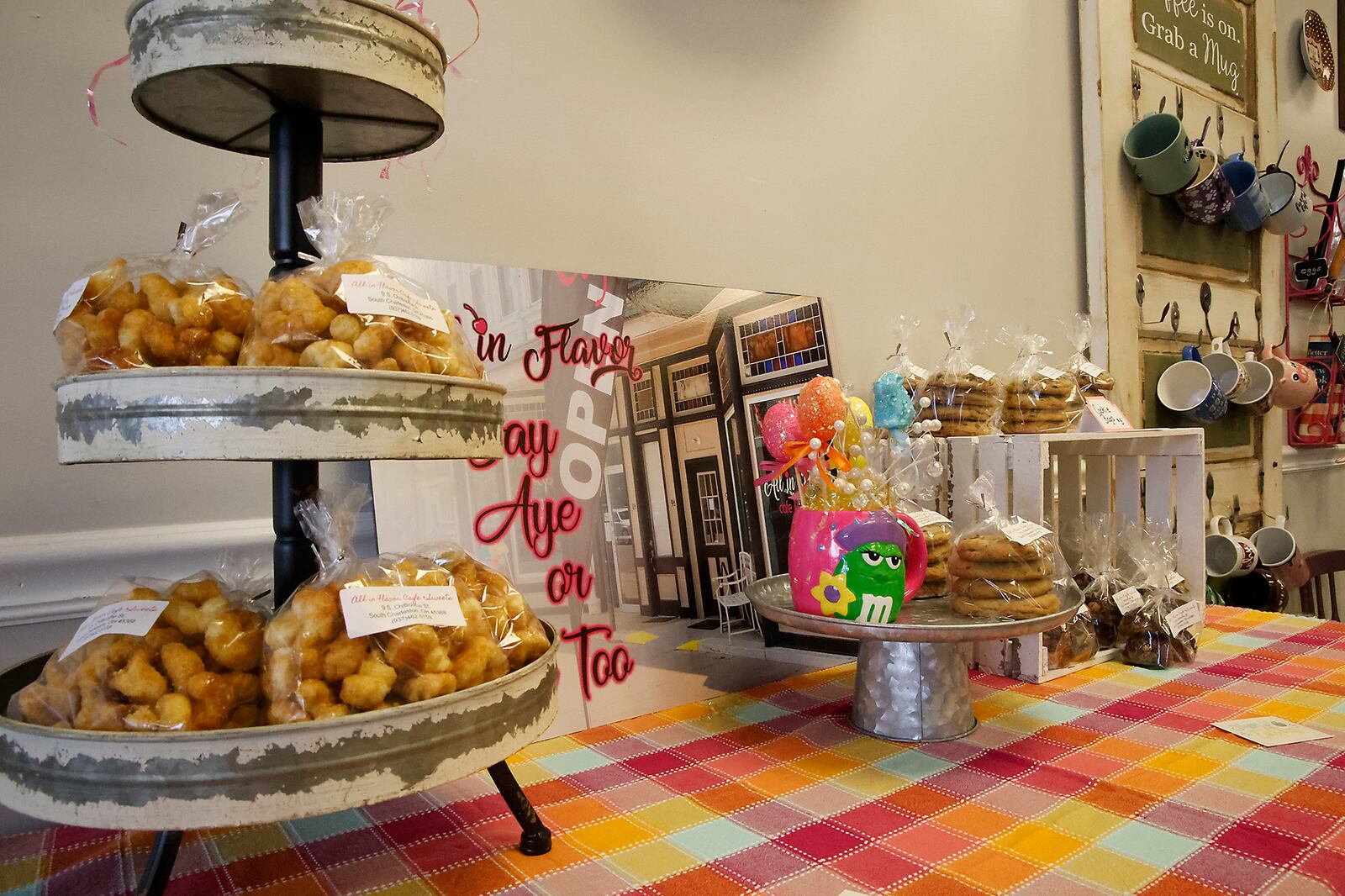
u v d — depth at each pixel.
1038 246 1.83
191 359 0.60
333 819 0.80
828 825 0.76
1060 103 1.88
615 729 1.05
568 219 1.12
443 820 0.79
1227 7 2.23
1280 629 1.53
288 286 0.60
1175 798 0.81
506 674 0.63
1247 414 2.26
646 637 1.11
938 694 1.00
